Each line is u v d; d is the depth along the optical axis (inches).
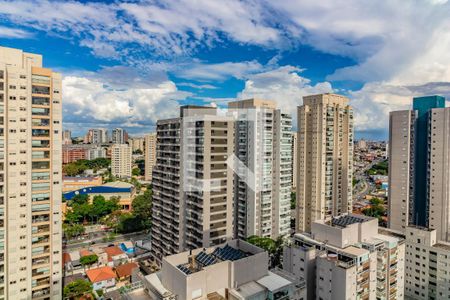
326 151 4965.6
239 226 4429.1
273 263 3713.1
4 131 2586.1
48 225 2810.0
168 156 3993.6
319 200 4963.1
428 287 3238.2
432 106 4375.0
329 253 2672.2
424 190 4424.2
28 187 2711.6
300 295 2218.3
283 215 4498.0
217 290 2039.9
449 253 3085.6
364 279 2566.4
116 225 6181.1
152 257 4429.1
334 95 5078.7
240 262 2128.4
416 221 4471.0
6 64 2588.6
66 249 5241.1
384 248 2790.4
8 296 2642.7
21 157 2672.2
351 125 5285.4
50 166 2807.6
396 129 4552.2
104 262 4493.1
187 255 2235.5
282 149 4421.8
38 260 2778.1
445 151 4077.3
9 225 2630.4
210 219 3550.7
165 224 4069.9
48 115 2785.4
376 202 7805.1
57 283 2886.3
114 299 3582.7
